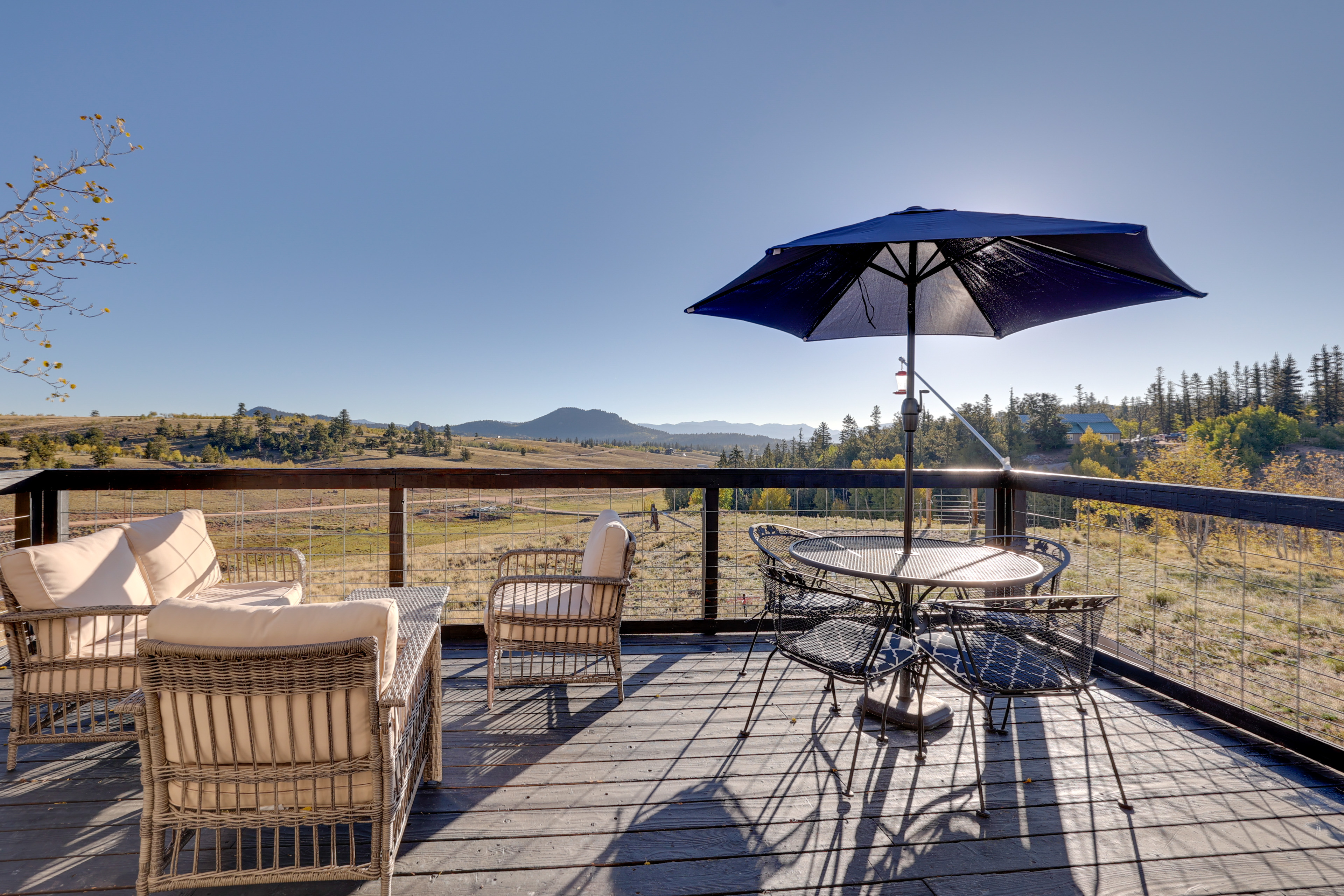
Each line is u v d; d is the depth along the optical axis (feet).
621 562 8.93
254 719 4.59
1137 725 8.69
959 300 10.11
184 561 9.11
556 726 8.49
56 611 6.72
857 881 5.44
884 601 6.82
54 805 6.40
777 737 8.25
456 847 5.84
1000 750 7.96
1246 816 6.52
